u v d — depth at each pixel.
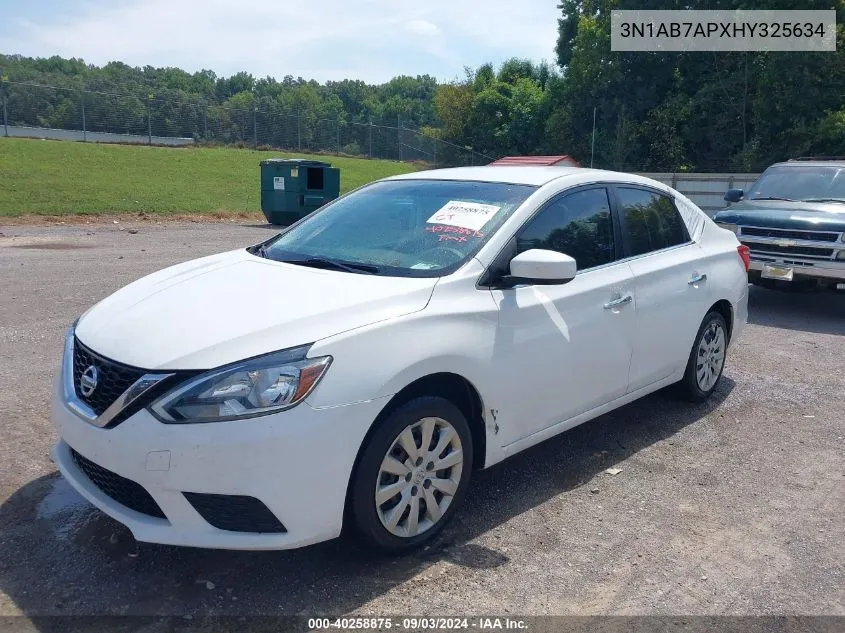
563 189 4.25
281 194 20.31
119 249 13.46
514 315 3.69
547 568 3.33
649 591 3.18
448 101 52.06
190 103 44.00
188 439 2.79
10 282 9.43
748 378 6.32
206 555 3.32
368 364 3.06
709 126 33.94
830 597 3.18
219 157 36.94
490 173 4.53
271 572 3.21
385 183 4.75
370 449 3.10
